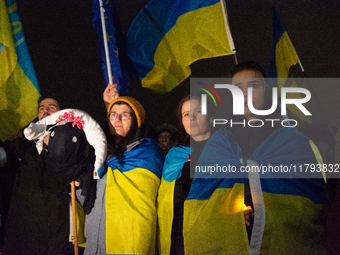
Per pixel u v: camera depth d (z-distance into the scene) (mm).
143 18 4098
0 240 3662
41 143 3277
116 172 3240
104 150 3133
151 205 3113
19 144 3883
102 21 3980
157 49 4059
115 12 4180
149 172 3199
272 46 3945
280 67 3846
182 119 3287
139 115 3408
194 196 3023
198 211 2967
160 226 3119
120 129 3334
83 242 3410
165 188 3174
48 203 3443
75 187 3277
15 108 4113
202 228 2920
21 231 3463
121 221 3078
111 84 3863
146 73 4094
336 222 3234
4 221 3691
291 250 2824
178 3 3992
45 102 3965
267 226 2842
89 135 3189
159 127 3854
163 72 4051
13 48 4004
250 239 2986
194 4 3932
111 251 3059
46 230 3428
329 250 3232
